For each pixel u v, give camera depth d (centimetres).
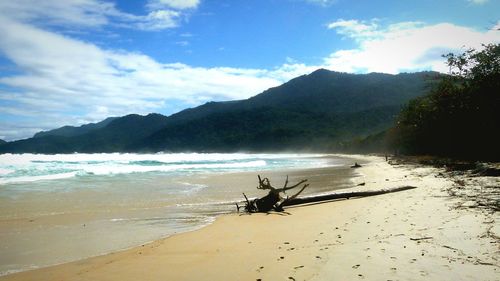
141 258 767
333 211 1248
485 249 604
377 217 1011
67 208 1454
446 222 830
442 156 4531
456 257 577
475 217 848
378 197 1486
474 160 3506
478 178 1778
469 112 3972
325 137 18350
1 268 730
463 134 4191
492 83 3703
